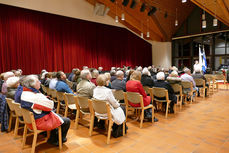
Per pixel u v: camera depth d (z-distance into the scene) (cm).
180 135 297
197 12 1152
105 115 284
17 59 779
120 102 395
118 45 1191
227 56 1073
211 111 428
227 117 381
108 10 990
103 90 282
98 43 1083
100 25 1088
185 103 511
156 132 312
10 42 756
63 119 269
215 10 748
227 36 1062
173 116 398
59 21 910
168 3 954
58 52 913
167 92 375
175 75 456
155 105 441
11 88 307
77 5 976
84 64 1021
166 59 1304
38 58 843
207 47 1149
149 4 873
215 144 262
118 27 1186
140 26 1131
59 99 387
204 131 311
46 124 234
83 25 1009
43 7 852
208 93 642
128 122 367
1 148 263
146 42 1367
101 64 1105
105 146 264
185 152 242
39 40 845
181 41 1290
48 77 480
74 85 571
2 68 737
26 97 227
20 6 780
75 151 250
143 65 1357
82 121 381
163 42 1307
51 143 273
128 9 986
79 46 996
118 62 1197
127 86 349
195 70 619
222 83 915
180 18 1155
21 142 283
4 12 737
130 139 287
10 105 296
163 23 1119
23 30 792
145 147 258
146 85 422
